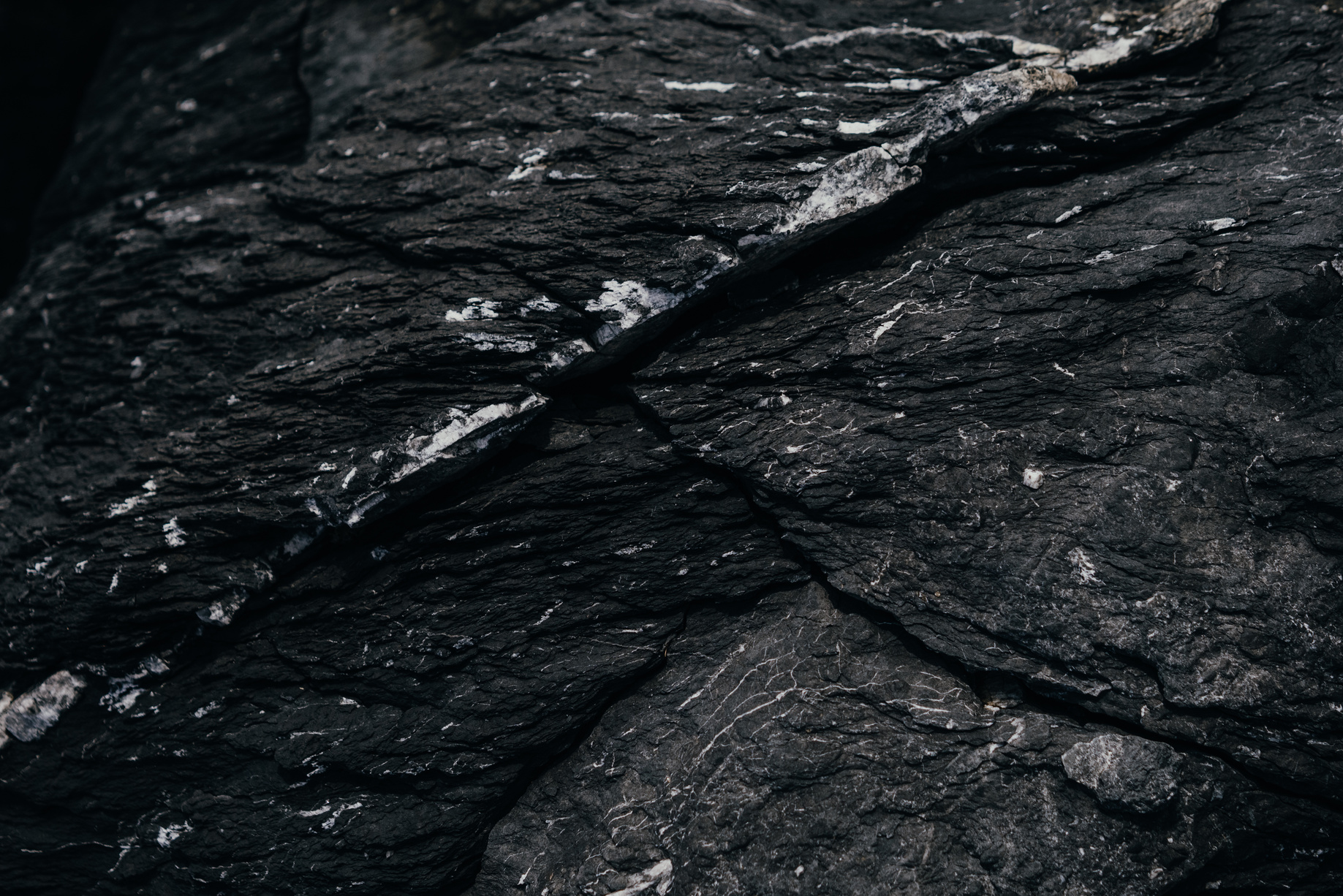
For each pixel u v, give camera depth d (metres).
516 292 3.36
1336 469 2.86
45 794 3.50
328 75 4.75
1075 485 3.02
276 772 3.34
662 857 3.06
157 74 5.27
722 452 3.27
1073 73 3.43
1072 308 3.14
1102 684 2.91
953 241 3.32
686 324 3.44
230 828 3.33
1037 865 2.82
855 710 3.08
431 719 3.29
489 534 3.34
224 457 3.45
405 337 3.36
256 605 3.42
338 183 3.87
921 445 3.13
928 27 3.89
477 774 3.27
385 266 3.67
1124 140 3.34
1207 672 2.84
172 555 3.42
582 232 3.37
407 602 3.35
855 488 3.16
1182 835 2.80
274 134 4.75
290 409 3.46
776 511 3.27
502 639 3.31
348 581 3.36
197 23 5.35
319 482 3.27
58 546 3.58
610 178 3.47
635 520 3.36
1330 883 2.81
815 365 3.26
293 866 3.28
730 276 3.27
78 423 3.95
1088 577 2.95
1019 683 3.02
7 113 6.01
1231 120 3.34
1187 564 2.91
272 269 3.83
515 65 3.99
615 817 3.16
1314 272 2.97
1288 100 3.30
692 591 3.33
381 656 3.33
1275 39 3.42
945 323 3.20
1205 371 3.02
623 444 3.38
